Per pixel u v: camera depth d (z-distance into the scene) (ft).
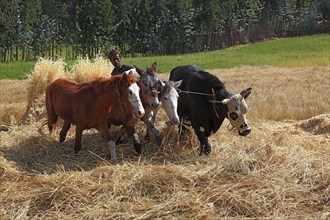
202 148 30.14
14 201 22.71
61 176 25.13
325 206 22.29
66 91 30.58
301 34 266.57
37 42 196.75
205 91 29.55
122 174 25.43
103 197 22.99
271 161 26.53
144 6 217.77
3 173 26.18
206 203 22.18
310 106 48.16
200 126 30.12
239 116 27.91
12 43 187.93
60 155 30.53
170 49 227.61
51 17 202.39
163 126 34.58
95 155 29.48
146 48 221.05
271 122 43.98
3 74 107.04
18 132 34.30
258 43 231.71
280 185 23.98
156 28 222.69
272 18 272.92
